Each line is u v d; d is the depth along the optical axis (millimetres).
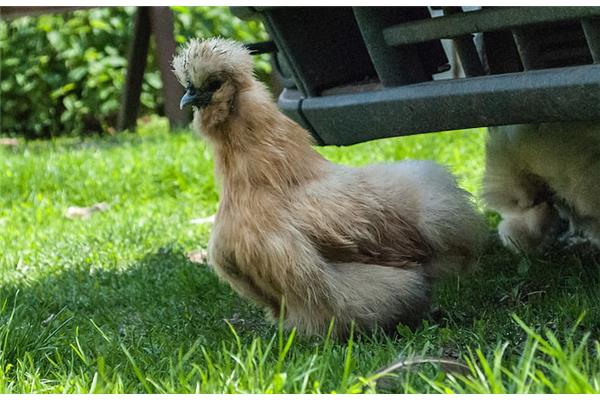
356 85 5922
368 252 4992
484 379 3676
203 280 6570
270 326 5500
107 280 7008
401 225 5121
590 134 5910
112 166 11984
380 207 5043
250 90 5000
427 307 5211
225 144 4984
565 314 5020
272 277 4902
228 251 5004
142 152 12969
